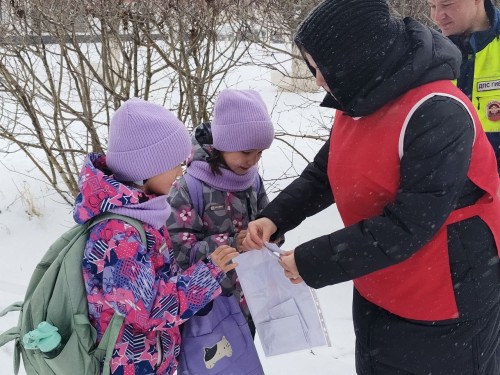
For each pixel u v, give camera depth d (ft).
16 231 17.69
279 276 7.18
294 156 22.17
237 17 14.94
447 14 9.11
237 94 7.95
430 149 5.51
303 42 5.84
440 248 6.04
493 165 6.17
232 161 7.98
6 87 16.58
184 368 7.29
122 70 16.11
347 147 6.31
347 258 5.91
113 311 6.33
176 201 7.86
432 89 5.67
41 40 15.20
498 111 9.10
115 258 6.15
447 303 6.20
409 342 6.54
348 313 12.60
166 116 6.69
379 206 6.20
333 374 10.39
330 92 6.07
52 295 6.31
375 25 5.56
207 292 6.65
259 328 7.36
